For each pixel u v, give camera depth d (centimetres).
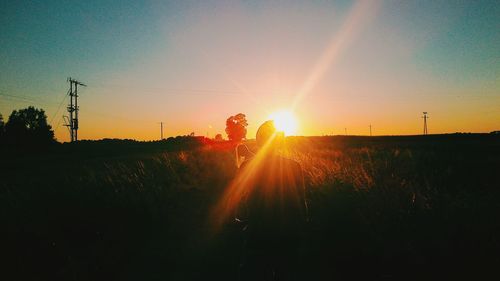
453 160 2225
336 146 5134
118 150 5956
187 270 630
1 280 593
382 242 683
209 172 2170
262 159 422
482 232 679
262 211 414
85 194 1101
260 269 432
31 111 8700
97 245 760
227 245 774
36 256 691
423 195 993
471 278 555
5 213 893
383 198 963
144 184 1405
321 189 1175
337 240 747
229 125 8812
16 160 4588
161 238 830
